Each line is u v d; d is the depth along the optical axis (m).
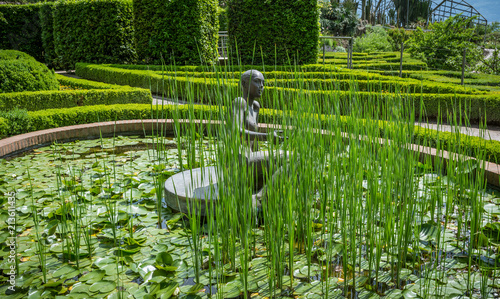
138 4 11.80
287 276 2.06
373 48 18.55
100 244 2.42
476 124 6.31
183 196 2.79
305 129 2.16
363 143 2.36
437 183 2.64
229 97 2.03
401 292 1.93
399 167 2.22
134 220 2.76
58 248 2.33
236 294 1.91
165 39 11.57
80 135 5.10
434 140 3.91
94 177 3.57
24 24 15.65
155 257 2.23
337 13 24.88
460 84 7.61
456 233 2.54
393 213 2.25
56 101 6.50
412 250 2.23
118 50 12.62
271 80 6.52
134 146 4.83
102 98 6.82
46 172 3.74
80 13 12.40
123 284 1.96
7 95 6.10
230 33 10.95
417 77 9.06
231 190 2.04
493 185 3.16
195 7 11.25
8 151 4.28
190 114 2.19
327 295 1.82
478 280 2.02
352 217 2.06
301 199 2.22
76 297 1.84
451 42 12.00
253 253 2.30
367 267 2.18
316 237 2.51
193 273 2.08
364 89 6.81
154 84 8.84
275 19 10.26
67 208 2.71
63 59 13.34
